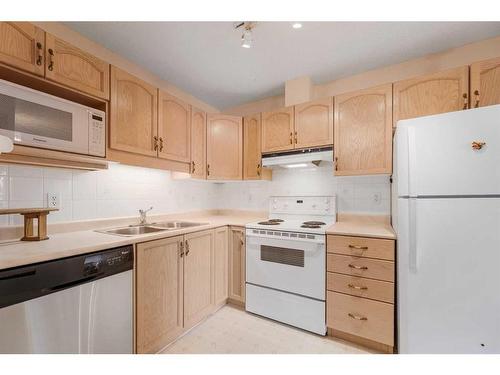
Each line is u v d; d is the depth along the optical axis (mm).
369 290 1622
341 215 2303
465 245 1240
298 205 2469
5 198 1359
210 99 2824
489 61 1478
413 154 1354
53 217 1559
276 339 1764
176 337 1721
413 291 1353
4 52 1086
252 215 2840
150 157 1847
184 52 1888
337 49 1849
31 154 1280
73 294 1123
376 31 1637
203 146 2373
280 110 2322
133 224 2025
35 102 1166
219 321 2018
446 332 1279
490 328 1196
